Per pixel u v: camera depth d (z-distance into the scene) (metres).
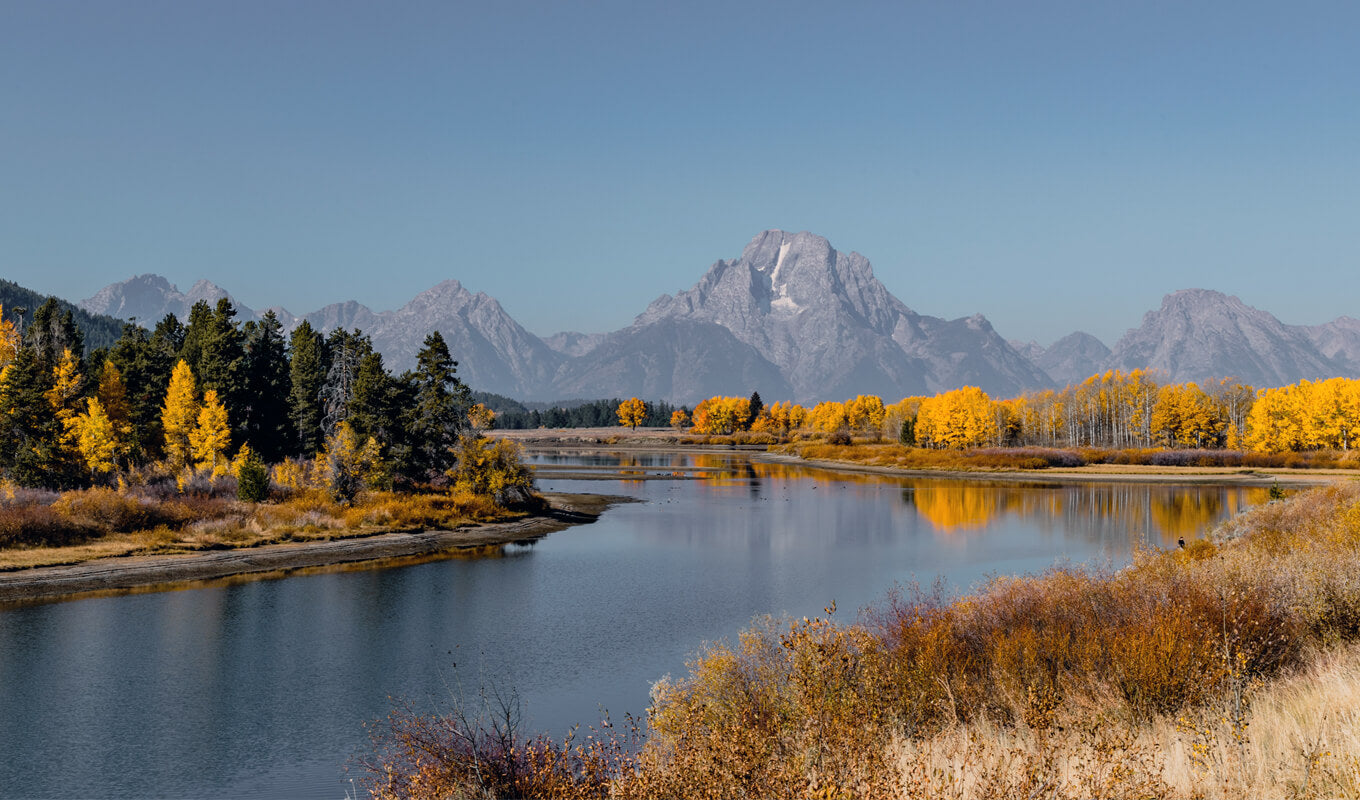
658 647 24.03
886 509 64.88
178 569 35.56
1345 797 5.93
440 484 58.59
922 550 43.34
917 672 11.00
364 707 18.83
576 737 15.80
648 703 18.83
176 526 42.53
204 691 19.98
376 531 46.03
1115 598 13.81
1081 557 39.97
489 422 59.41
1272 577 13.55
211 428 57.03
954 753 7.89
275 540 42.31
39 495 44.78
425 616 28.09
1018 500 72.00
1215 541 32.72
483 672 21.59
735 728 7.41
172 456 58.91
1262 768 6.68
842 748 6.96
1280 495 39.69
